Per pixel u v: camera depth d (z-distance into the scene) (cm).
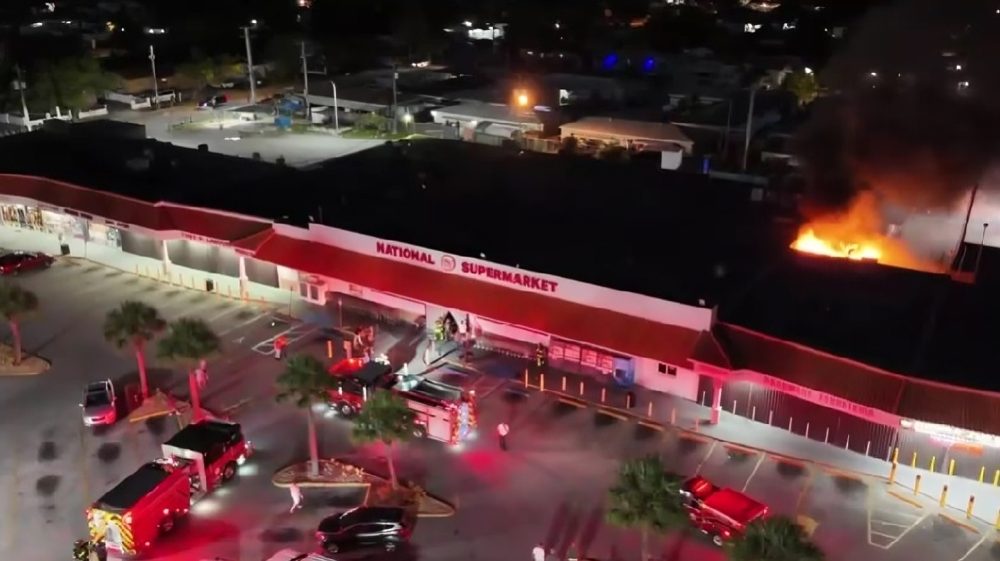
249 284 6203
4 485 4031
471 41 17638
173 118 11838
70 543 3641
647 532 3247
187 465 3847
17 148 7894
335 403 4584
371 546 3581
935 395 3847
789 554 2812
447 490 3966
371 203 6369
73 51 14225
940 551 3541
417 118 11388
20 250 6925
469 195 6600
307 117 11738
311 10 18800
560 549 3572
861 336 4331
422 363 5097
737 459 4162
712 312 4359
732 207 6444
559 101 12444
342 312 5747
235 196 6575
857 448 4203
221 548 3619
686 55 15988
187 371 5012
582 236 5678
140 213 6347
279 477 4078
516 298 4919
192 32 17462
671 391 4734
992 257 5538
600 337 4572
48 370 5116
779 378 4144
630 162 8550
